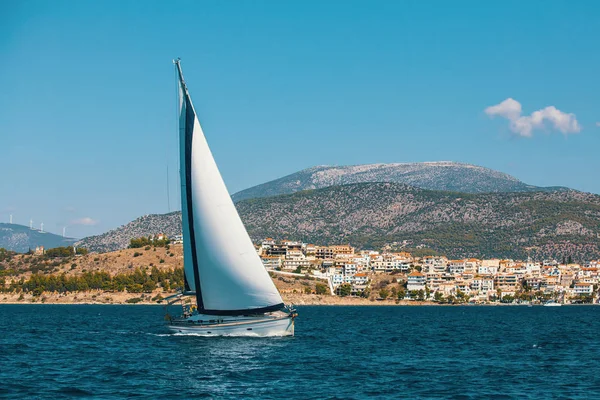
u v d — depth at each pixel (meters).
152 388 66.44
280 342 99.75
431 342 117.69
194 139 95.06
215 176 94.75
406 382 70.94
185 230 98.62
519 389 67.50
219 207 94.75
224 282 96.25
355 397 62.88
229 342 96.69
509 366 83.88
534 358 92.94
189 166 95.62
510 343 116.69
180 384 68.44
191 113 95.38
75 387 66.75
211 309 97.88
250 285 95.62
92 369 77.94
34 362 84.31
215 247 95.44
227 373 74.62
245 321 99.62
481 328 161.38
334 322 179.62
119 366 79.88
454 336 133.12
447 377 74.50
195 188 95.44
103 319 183.62
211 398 62.12
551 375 76.44
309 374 74.88
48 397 62.12
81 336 122.12
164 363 81.50
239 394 63.84
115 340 112.69
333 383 69.75
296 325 162.62
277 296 96.50
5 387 66.75
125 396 62.66
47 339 116.06
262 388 66.69
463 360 90.06
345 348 102.75
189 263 99.25
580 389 67.75
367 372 77.19
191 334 100.94
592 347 109.94
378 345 110.00
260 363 81.62
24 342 110.50
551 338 129.00
